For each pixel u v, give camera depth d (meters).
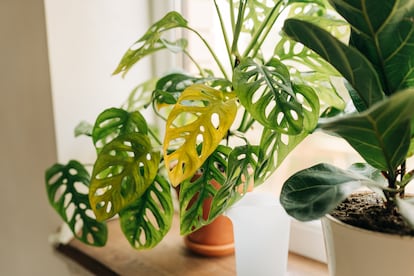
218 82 0.59
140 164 0.60
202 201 0.56
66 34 0.86
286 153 0.53
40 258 1.05
